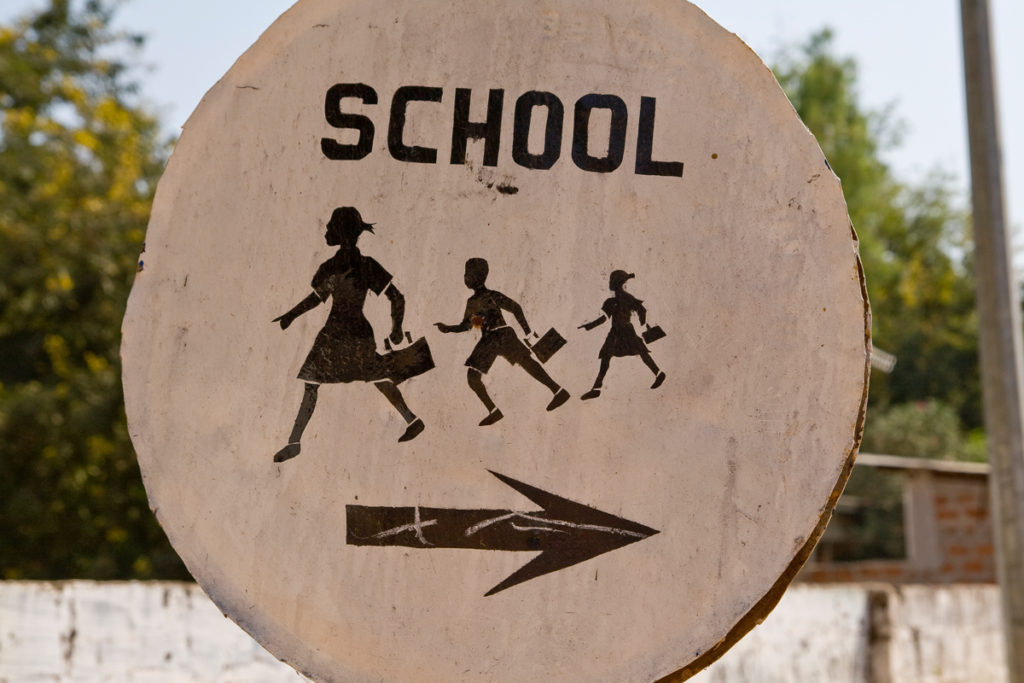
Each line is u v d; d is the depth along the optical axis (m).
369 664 1.91
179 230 2.07
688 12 2.10
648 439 1.96
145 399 2.01
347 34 2.15
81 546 14.33
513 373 2.01
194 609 4.06
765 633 5.16
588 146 2.08
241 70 2.14
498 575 1.93
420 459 1.98
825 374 1.93
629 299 2.02
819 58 27.89
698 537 1.91
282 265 2.06
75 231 15.46
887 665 5.86
